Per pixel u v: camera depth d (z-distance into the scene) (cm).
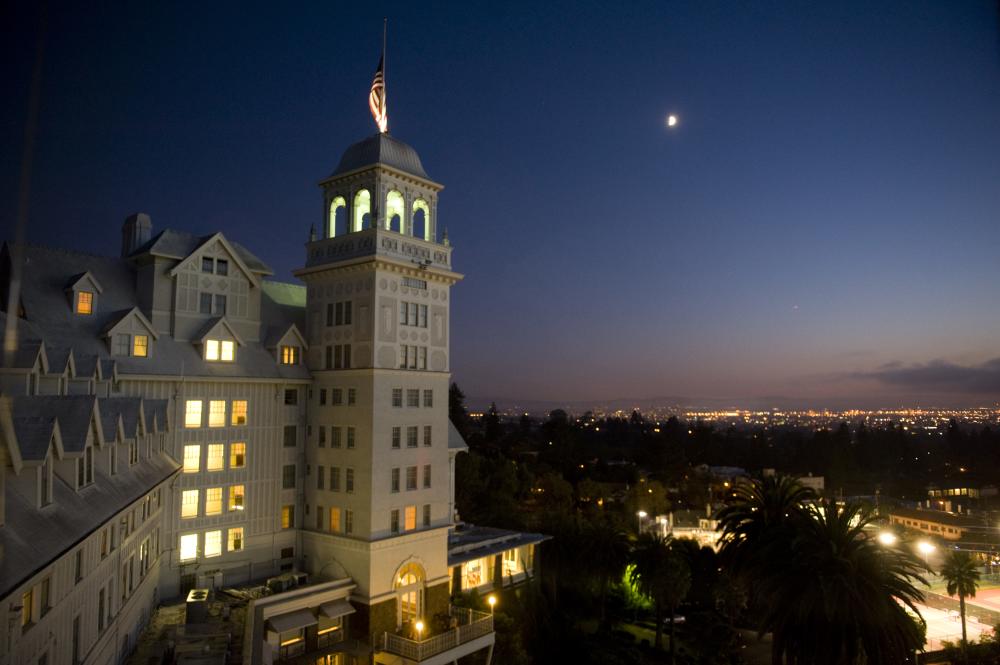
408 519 5344
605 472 19250
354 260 5344
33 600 2064
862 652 3662
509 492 10981
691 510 15612
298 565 5469
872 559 3631
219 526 5012
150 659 3356
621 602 7962
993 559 12600
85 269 4872
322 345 5634
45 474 2253
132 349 4684
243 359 5316
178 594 4694
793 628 3728
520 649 5509
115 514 2778
